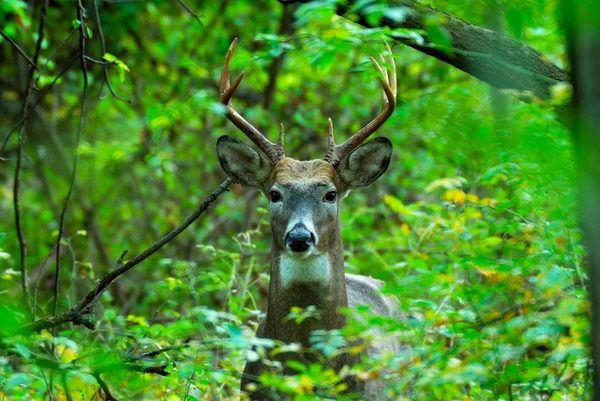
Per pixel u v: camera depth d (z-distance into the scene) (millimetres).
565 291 9531
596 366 6430
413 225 16109
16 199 12906
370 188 21406
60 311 18500
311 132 22062
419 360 9047
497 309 10031
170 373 9562
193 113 20281
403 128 16734
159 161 18062
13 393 11297
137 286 19703
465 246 11734
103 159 21203
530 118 9820
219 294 16266
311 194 11305
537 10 9555
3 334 8234
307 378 8539
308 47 9477
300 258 11031
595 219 6328
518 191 10766
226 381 11625
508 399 9781
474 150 10680
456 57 10953
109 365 8633
